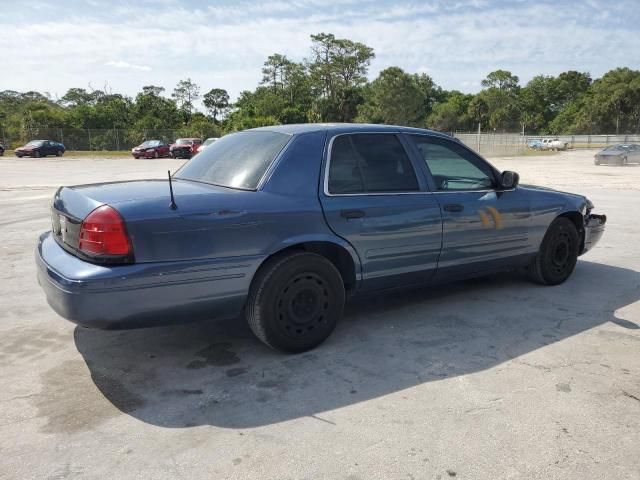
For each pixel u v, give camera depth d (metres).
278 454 2.67
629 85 94.06
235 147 4.25
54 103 99.94
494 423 2.94
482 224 4.71
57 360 3.78
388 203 4.12
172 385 3.41
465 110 121.31
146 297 3.19
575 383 3.41
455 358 3.79
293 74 111.12
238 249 3.46
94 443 2.76
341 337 4.18
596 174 23.16
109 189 3.65
